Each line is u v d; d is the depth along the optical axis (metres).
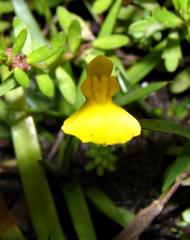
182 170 0.05
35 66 0.05
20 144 0.05
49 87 0.05
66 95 0.05
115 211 0.05
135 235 0.05
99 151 0.05
